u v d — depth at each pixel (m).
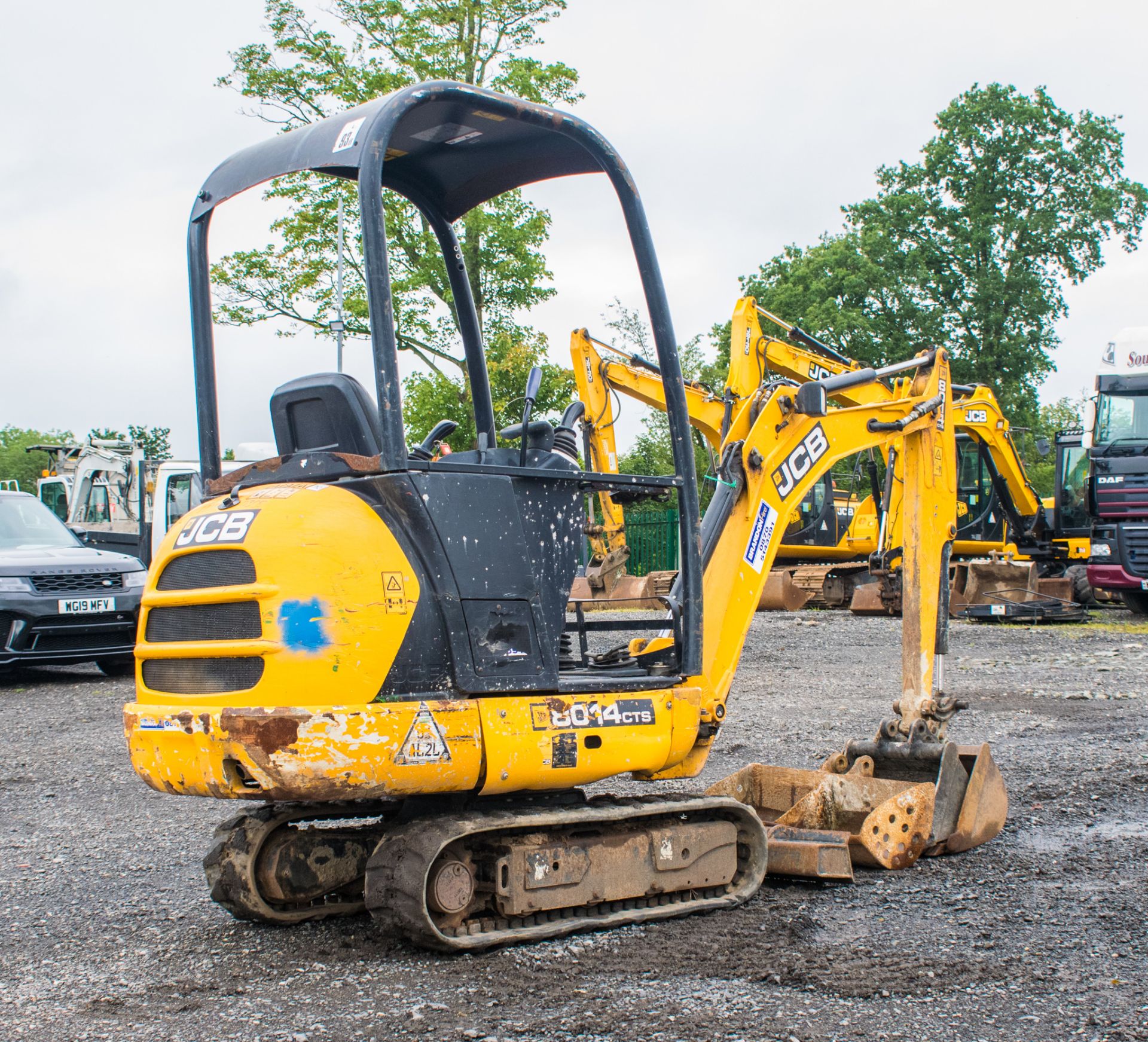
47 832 6.63
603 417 17.16
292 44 21.72
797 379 15.20
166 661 4.52
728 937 4.50
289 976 4.20
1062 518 22.83
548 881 4.43
